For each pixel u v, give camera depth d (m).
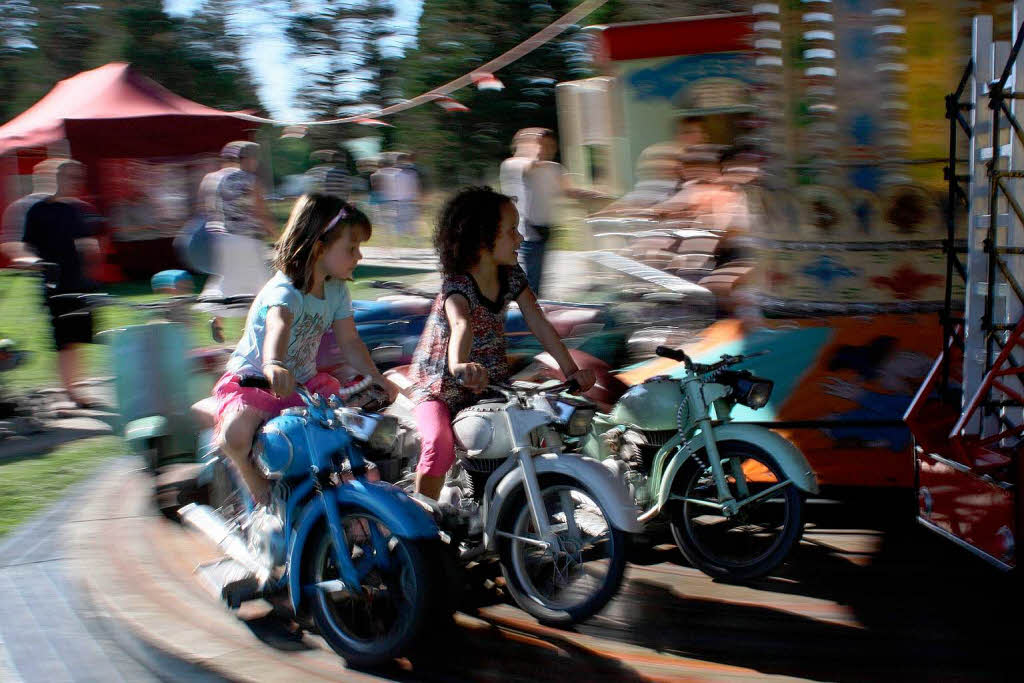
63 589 4.36
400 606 3.61
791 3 5.29
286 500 3.88
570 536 3.88
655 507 4.36
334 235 3.92
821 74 5.27
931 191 5.19
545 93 23.50
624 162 10.44
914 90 5.14
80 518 5.29
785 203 5.43
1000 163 4.27
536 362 5.45
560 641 3.82
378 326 6.00
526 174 8.42
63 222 7.89
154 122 13.70
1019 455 3.69
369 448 3.78
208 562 4.64
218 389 4.04
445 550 3.62
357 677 3.58
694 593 4.26
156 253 14.50
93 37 28.05
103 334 5.69
